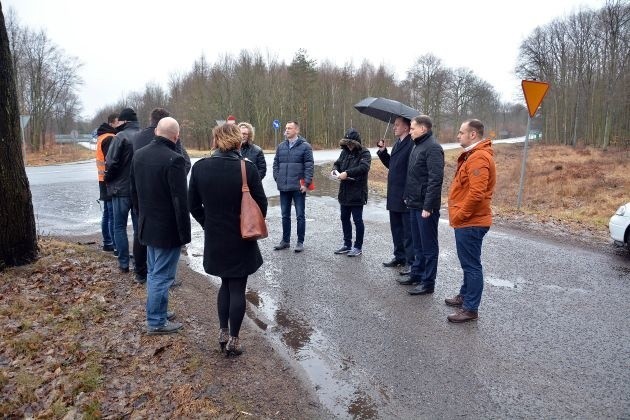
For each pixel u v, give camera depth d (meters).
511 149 48.34
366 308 5.13
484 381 3.63
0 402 3.17
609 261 6.91
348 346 4.23
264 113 52.25
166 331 4.28
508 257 7.11
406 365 3.89
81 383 3.37
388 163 6.91
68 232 8.43
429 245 5.46
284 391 3.48
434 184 5.26
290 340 4.35
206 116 51.91
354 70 62.12
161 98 66.06
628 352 4.09
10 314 4.46
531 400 3.37
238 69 52.41
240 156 3.89
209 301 5.27
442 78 67.38
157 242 4.09
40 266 5.81
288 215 7.54
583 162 27.44
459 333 4.49
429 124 5.47
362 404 3.34
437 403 3.35
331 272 6.38
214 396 3.34
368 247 7.75
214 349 4.10
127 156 5.66
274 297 5.46
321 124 55.84
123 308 4.79
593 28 48.41
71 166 26.95
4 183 5.57
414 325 4.69
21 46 43.25
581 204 15.43
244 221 3.72
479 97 78.25
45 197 12.84
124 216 5.81
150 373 3.59
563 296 5.47
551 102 54.66
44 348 3.89
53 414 3.05
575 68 50.34
